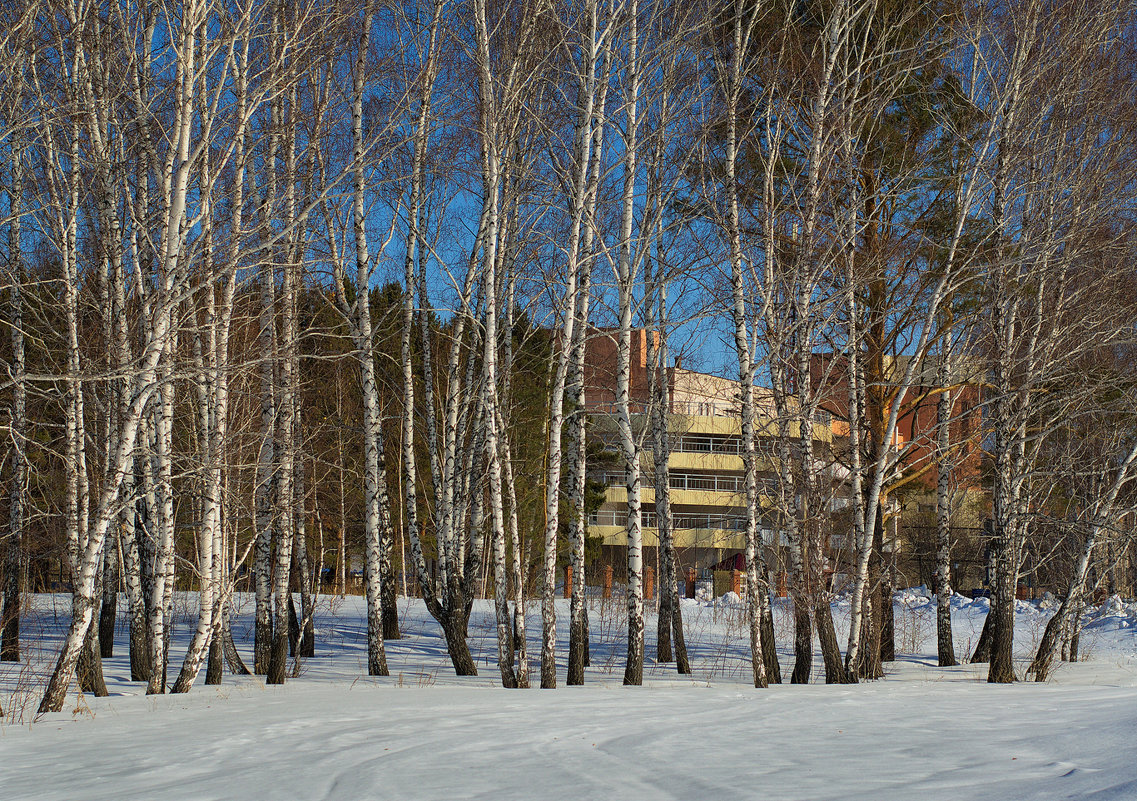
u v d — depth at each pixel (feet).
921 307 57.67
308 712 35.37
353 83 57.16
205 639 46.60
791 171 57.67
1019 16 54.95
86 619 39.11
